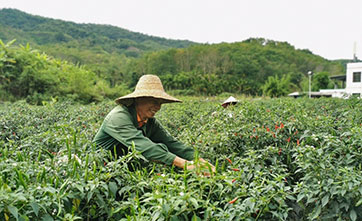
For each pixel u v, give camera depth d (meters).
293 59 96.75
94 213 2.77
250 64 83.06
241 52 93.06
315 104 11.40
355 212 2.75
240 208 2.59
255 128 4.62
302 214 3.34
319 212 2.87
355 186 2.76
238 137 4.57
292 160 4.19
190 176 2.90
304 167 3.21
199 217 2.58
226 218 2.57
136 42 164.62
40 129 6.57
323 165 3.12
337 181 2.98
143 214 2.53
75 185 2.58
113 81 68.75
